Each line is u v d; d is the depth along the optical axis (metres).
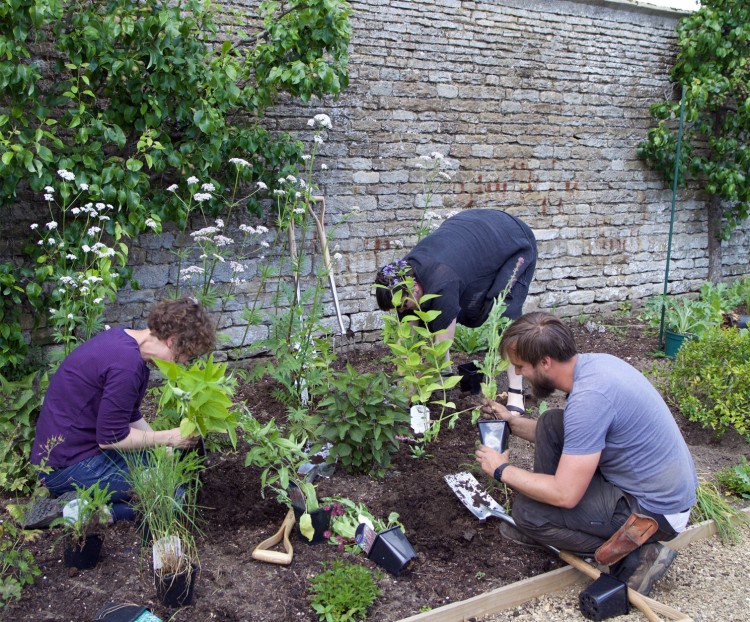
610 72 7.64
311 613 2.89
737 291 8.38
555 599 3.13
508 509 3.69
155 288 5.50
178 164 4.93
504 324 4.72
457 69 6.66
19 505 3.29
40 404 3.91
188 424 2.95
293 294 5.44
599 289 8.00
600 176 7.78
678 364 5.06
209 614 2.85
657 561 3.05
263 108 5.44
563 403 5.22
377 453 3.85
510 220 4.77
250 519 3.52
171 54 4.77
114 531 3.32
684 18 7.80
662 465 3.03
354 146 6.21
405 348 4.14
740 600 3.18
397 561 3.12
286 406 4.88
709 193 8.48
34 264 4.86
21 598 2.87
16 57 4.39
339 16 5.17
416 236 6.69
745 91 7.77
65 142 4.98
